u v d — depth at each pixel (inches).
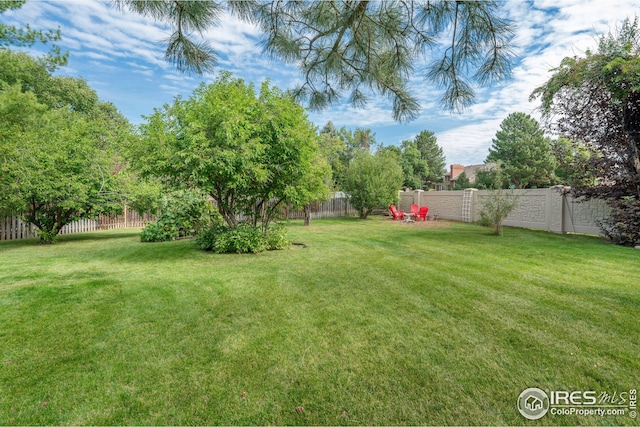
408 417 65.6
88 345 95.2
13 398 70.7
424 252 250.1
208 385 76.3
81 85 713.0
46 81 507.8
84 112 722.2
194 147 215.6
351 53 144.8
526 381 77.4
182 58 116.9
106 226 487.5
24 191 289.1
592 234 346.9
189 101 245.1
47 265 208.5
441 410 67.6
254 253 252.4
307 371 82.2
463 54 113.2
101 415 65.9
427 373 80.9
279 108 244.8
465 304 129.4
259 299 137.9
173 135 227.5
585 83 272.5
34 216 317.4
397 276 175.0
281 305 130.3
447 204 606.5
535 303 129.3
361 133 1145.4
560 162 323.6
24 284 157.9
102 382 77.0
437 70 123.1
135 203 367.6
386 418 65.4
